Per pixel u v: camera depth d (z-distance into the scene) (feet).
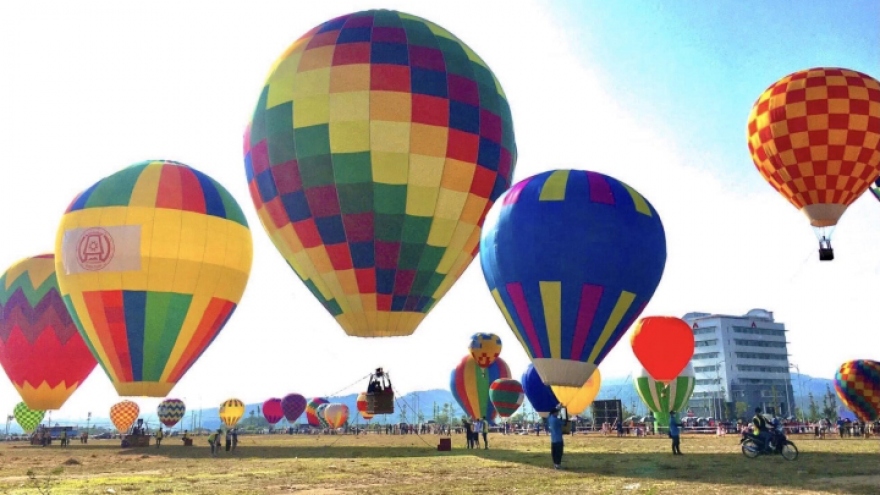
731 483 49.49
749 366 549.13
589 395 168.86
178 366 100.58
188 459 91.61
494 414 175.42
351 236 78.74
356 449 111.55
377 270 79.41
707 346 554.46
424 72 80.79
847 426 152.56
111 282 95.86
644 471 59.47
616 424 191.01
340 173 77.92
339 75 79.56
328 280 81.10
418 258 80.28
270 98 82.79
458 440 148.56
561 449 63.67
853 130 94.12
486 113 83.76
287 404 302.86
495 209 73.20
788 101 97.96
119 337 96.63
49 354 131.85
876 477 52.60
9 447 153.89
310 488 51.13
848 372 162.91
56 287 133.90
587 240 66.49
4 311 132.46
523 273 67.82
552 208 67.87
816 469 59.47
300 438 199.82
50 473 68.59
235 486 53.36
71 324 133.59
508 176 87.40
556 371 67.72
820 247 99.50
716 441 122.31
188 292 98.89
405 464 71.82
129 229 97.09
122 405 232.94
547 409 158.10
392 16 85.56
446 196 80.18
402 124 78.28
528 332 69.05
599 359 69.31
